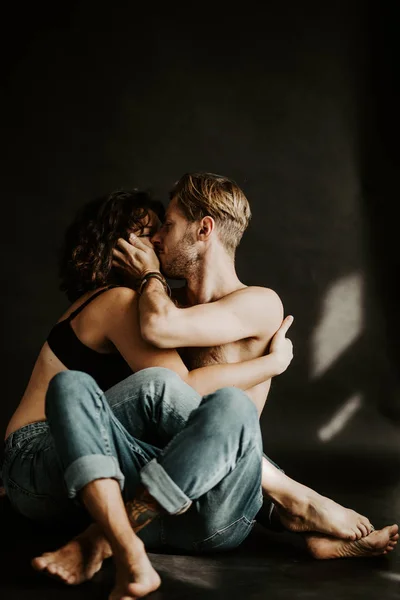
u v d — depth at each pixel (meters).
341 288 5.25
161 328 2.31
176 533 2.17
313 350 5.20
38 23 5.39
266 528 2.52
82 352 2.37
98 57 5.39
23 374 5.11
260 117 5.37
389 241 5.24
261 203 5.32
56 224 5.29
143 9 5.42
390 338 5.21
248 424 2.00
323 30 5.38
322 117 5.34
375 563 2.27
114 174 5.34
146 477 1.92
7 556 2.24
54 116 5.34
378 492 3.42
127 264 2.56
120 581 1.79
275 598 1.93
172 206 2.65
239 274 5.25
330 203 5.30
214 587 2.00
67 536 2.45
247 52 5.41
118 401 2.19
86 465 1.86
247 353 2.57
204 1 5.43
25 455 2.21
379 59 5.30
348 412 5.13
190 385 2.35
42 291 5.21
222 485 2.05
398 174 5.25
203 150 5.36
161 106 5.38
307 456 4.51
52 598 1.87
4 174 5.28
